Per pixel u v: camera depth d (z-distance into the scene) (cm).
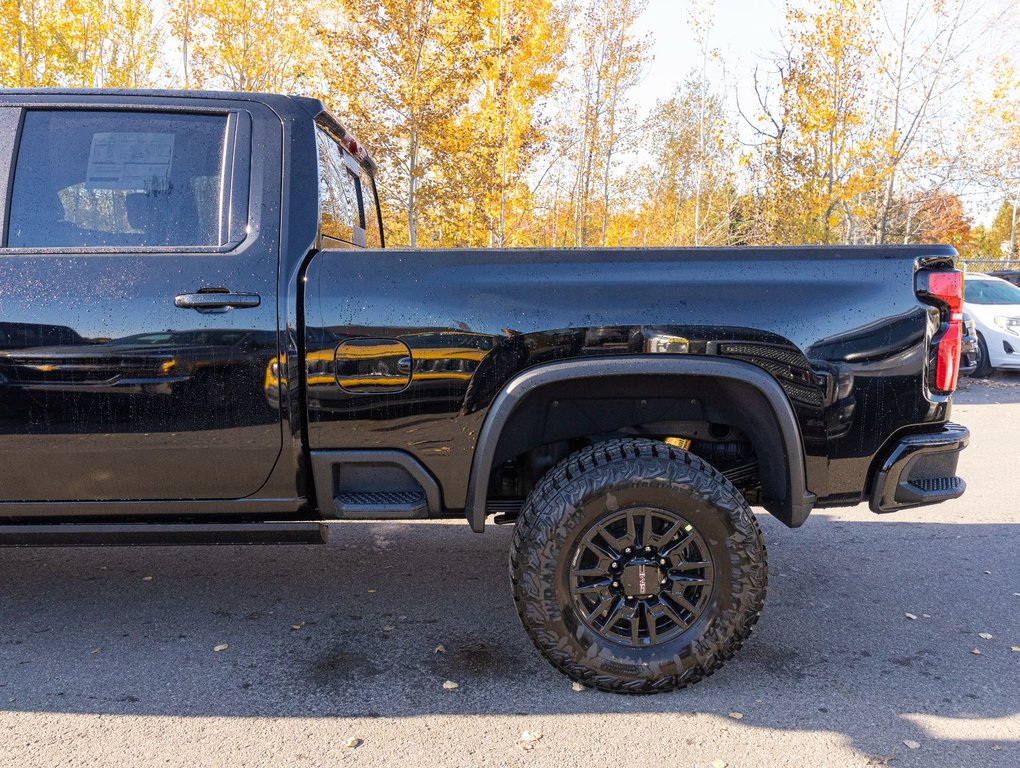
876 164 1723
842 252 240
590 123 2422
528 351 230
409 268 235
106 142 248
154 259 236
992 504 484
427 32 1442
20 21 1680
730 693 247
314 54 1738
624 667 233
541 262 235
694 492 227
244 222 242
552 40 1748
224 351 233
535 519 228
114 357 231
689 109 2684
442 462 237
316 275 234
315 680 254
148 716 230
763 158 1766
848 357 235
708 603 236
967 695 246
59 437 234
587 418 249
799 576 355
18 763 206
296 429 237
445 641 285
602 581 234
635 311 230
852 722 230
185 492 242
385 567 364
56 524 246
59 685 248
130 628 292
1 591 328
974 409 861
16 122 247
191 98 252
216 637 285
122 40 1831
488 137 1616
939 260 242
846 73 1664
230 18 1755
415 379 232
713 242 2125
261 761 209
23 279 233
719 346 230
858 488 244
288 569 359
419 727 226
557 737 221
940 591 337
